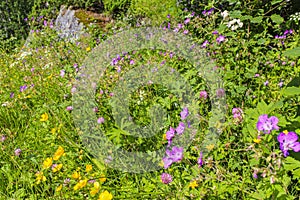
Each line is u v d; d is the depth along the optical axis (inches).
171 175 49.6
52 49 100.4
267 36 69.0
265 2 73.4
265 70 63.0
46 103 68.5
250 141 47.1
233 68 62.1
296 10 78.7
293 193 46.9
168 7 121.0
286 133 43.9
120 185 53.2
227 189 46.6
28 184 56.0
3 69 109.3
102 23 134.3
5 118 71.3
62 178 55.2
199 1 91.7
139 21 112.1
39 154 60.1
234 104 57.2
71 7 149.3
